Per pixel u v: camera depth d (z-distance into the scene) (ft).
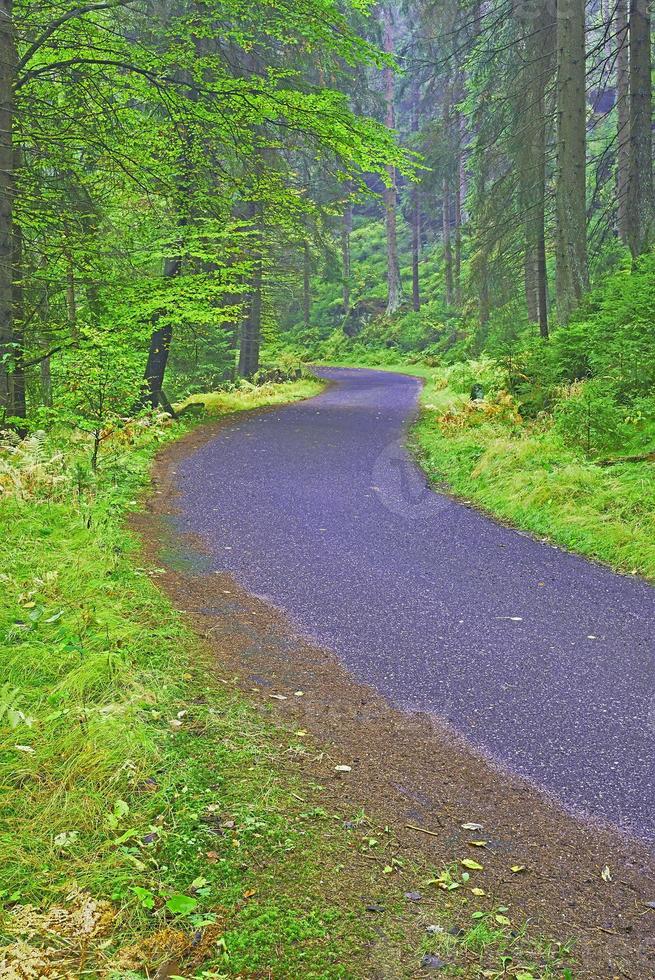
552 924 9.08
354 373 102.17
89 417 32.45
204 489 31.12
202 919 8.51
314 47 42.22
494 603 19.61
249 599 19.42
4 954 7.50
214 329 75.97
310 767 12.04
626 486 26.66
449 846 10.46
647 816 11.34
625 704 14.57
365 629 17.85
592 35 108.99
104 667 13.87
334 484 32.48
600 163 60.90
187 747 12.07
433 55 80.53
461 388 62.80
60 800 10.39
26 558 19.44
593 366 40.75
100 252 38.60
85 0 35.73
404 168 40.81
